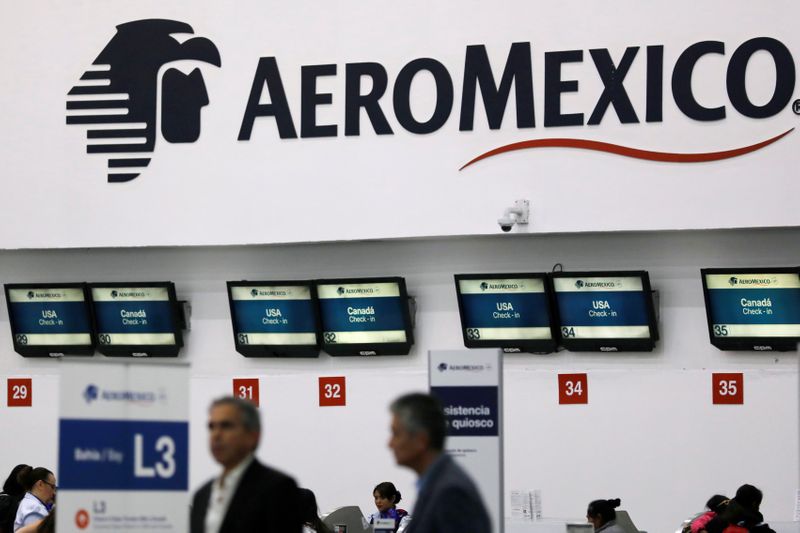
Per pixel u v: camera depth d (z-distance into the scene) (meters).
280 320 40.66
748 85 37.19
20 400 43.12
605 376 38.66
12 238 42.19
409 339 39.62
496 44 39.03
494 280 38.91
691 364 38.09
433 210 39.22
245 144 40.78
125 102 41.66
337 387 40.75
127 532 18.67
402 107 39.59
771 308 37.00
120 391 18.83
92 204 41.72
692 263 38.19
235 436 17.98
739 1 37.34
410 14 39.72
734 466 37.69
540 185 38.44
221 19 41.16
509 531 34.31
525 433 39.09
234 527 17.81
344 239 39.88
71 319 42.38
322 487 40.66
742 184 37.09
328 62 40.25
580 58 38.38
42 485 33.72
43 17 42.41
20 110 42.34
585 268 39.00
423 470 16.88
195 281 42.09
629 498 38.25
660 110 37.72
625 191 37.84
